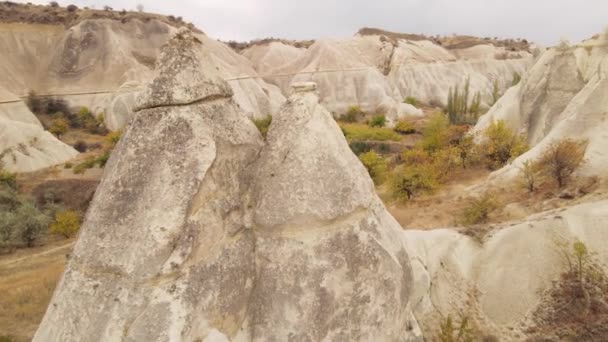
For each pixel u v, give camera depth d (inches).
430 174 957.2
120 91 2358.5
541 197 723.4
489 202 738.2
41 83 2667.3
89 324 221.5
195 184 238.5
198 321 227.1
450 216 771.4
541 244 555.8
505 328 500.1
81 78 2704.2
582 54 1095.6
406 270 314.7
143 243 224.5
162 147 241.1
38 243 964.6
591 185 685.9
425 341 459.2
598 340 453.1
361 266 272.5
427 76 3324.3
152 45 3014.3
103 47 2824.8
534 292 520.1
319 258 262.8
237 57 3157.0
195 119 250.2
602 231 544.4
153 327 213.8
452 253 578.2
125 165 241.9
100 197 244.8
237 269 255.6
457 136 1300.4
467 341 479.2
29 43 2790.4
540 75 1159.6
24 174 1531.7
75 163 1654.8
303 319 252.8
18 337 490.9
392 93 3134.8
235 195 270.1
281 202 268.1
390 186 960.3
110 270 226.8
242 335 255.1
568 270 526.0
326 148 283.0
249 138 284.2
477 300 532.1
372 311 271.9
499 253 567.8
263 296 260.1
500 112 1261.1
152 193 233.1
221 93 274.1
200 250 237.8
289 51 3627.0
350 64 3129.9
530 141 1135.0
